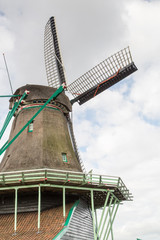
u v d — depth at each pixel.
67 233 14.07
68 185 16.19
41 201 16.84
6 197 17.41
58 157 18.78
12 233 14.27
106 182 16.86
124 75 25.02
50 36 30.55
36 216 15.92
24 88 22.20
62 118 22.33
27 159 18.00
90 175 16.45
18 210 16.73
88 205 20.30
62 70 27.92
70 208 16.31
